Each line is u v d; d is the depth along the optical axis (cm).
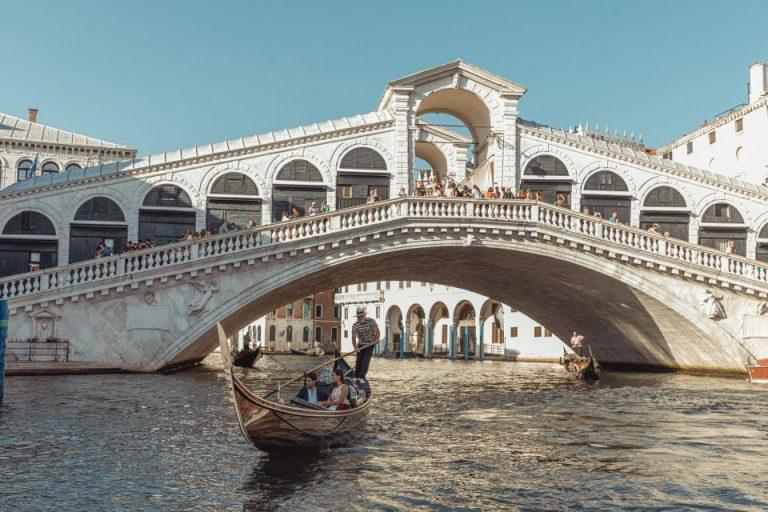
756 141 3869
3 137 3741
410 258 2855
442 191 2792
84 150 3841
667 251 2748
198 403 1678
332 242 2539
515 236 2677
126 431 1277
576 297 3209
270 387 2291
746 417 1577
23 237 2773
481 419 1532
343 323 7269
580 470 1024
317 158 2983
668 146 4759
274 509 822
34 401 1645
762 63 4041
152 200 2872
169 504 833
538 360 4722
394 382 2652
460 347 5722
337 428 1161
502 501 865
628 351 3534
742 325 2798
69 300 2400
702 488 927
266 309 3061
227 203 2919
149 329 2447
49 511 796
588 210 3156
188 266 2448
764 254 3231
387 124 3044
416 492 900
